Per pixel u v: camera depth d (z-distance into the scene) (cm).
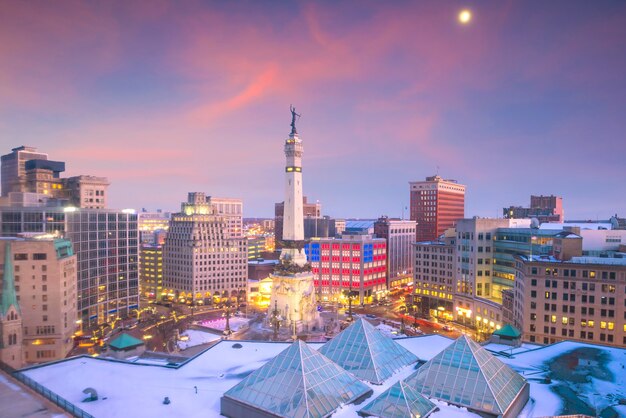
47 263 12706
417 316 18238
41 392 6225
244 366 7794
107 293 17262
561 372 7494
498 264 16012
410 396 5488
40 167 19625
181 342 14138
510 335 9169
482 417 5469
